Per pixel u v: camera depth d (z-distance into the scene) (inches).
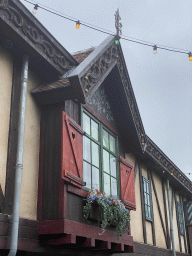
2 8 188.9
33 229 199.8
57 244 202.4
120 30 292.5
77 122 248.5
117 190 287.9
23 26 203.8
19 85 215.6
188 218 510.6
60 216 202.4
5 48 211.9
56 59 238.7
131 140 336.2
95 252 260.1
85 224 220.4
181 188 505.7
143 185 382.0
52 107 232.5
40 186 215.0
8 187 189.6
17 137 204.2
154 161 394.3
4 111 201.0
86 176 247.3
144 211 367.9
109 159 291.9
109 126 304.7
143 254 339.3
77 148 229.8
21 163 195.3
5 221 181.0
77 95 225.0
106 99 312.7
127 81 314.2
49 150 221.6
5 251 181.5
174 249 404.2
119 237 260.5
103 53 264.2
